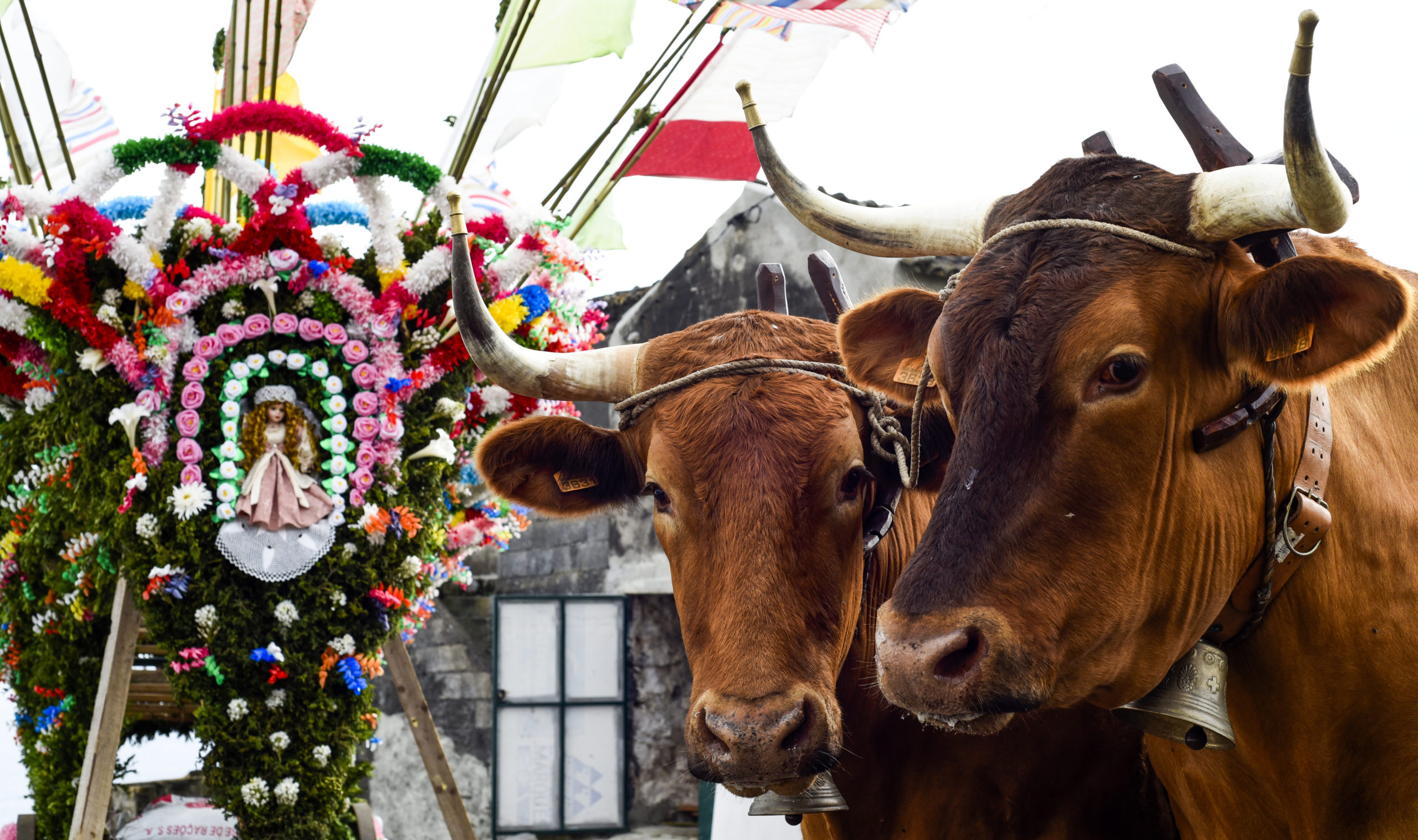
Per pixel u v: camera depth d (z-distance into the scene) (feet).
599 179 14.46
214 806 11.58
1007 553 5.74
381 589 11.92
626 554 29.76
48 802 12.92
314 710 11.67
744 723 6.96
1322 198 5.47
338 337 11.87
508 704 29.12
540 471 9.27
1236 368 6.11
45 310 11.50
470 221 12.72
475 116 13.41
